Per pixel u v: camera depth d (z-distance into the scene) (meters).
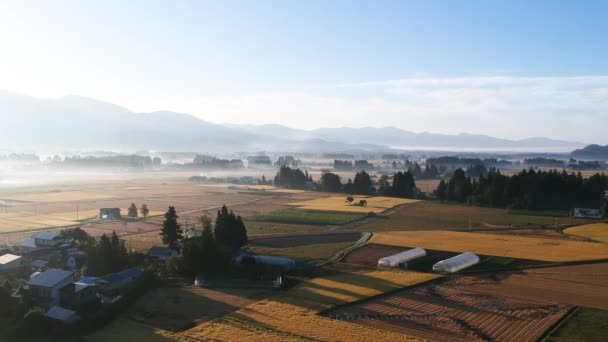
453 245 103.75
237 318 57.66
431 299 65.81
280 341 49.84
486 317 58.38
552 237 114.12
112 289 69.50
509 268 83.50
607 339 51.44
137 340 51.22
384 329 54.16
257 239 111.62
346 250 99.38
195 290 70.44
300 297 66.19
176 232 97.31
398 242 107.62
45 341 51.84
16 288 67.56
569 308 61.69
